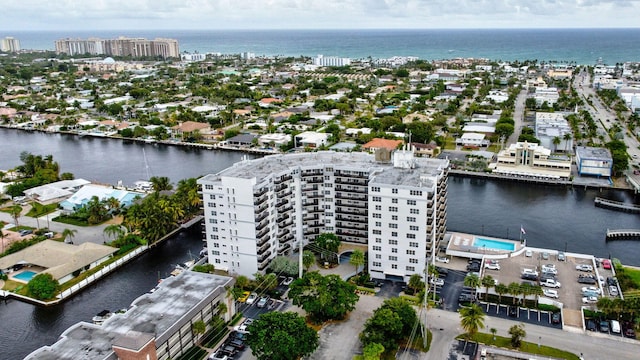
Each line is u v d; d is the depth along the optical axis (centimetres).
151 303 17962
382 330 17112
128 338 15162
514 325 18138
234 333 18538
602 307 18288
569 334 17962
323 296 18738
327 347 17600
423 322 18650
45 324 19888
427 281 19638
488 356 16975
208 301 18312
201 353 17338
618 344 17350
